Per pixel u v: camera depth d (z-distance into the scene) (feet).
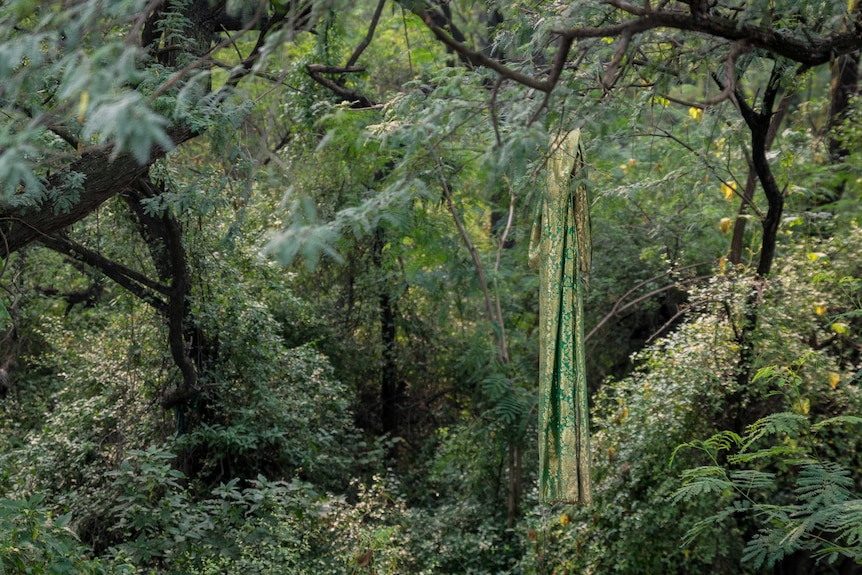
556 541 25.02
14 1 8.70
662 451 22.88
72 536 19.10
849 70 28.12
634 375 25.58
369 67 33.09
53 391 35.09
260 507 25.00
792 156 22.77
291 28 8.36
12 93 9.29
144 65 15.74
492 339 31.48
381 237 31.01
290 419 30.19
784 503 22.57
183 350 26.50
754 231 24.21
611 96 12.23
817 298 21.85
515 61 14.05
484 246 33.30
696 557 22.84
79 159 16.51
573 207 16.38
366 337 39.55
